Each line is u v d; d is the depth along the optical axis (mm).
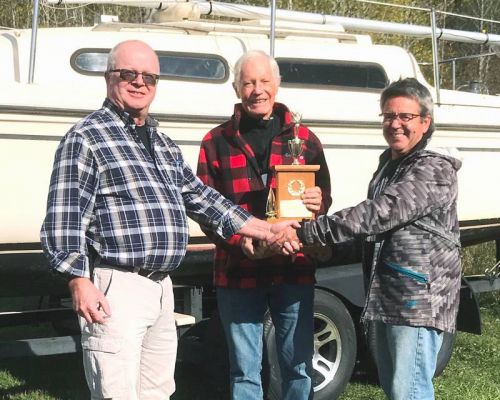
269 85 3980
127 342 3322
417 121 3506
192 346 5305
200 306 5520
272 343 5047
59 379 5949
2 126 4836
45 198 4957
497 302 8383
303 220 3781
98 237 3330
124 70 3387
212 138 4098
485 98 6887
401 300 3438
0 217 4848
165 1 6465
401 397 3438
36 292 5262
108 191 3318
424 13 15734
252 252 3850
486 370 6160
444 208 3449
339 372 5422
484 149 6535
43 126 4949
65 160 3285
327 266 5547
